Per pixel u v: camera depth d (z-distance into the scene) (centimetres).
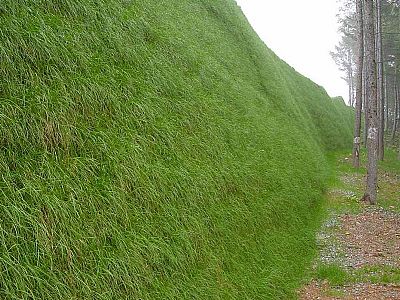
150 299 530
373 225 1356
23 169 508
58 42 676
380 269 972
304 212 1269
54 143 573
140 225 601
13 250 433
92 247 516
